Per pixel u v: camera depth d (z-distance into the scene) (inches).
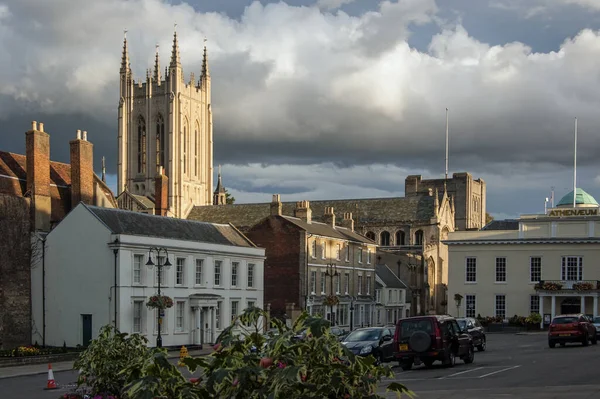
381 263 5049.2
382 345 1875.0
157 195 3398.1
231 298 3056.1
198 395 490.6
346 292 4106.8
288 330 502.6
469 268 4047.7
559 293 3786.9
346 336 1955.0
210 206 5856.3
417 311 5132.9
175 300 2723.9
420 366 1771.7
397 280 4815.5
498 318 3880.4
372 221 5900.6
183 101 7347.4
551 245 3902.6
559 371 1518.2
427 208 5856.3
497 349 2388.0
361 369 488.4
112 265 2511.1
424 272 5359.3
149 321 2596.0
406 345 1680.6
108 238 2518.5
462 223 7849.4
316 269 3806.6
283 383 457.4
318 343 489.4
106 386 843.4
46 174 2746.1
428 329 1672.0
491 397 1085.1
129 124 7465.6
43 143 2738.7
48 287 2610.7
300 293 3676.2
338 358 502.0
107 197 3193.9
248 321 521.0
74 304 2561.5
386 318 4557.1
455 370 1615.4
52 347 2477.9
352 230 4803.2
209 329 2881.4
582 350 2181.3
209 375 506.6
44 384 1611.7
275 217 3762.3
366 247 4365.2
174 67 7313.0
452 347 1721.2
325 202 6205.7
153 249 2618.1
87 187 2967.5
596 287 3730.3
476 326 2278.5
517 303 3944.4
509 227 4375.0
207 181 7706.7
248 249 3186.5
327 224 4325.8
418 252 5374.0
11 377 1804.9
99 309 2516.0
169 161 7249.0
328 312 3863.2
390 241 5851.4
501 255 3993.6
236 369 481.7
